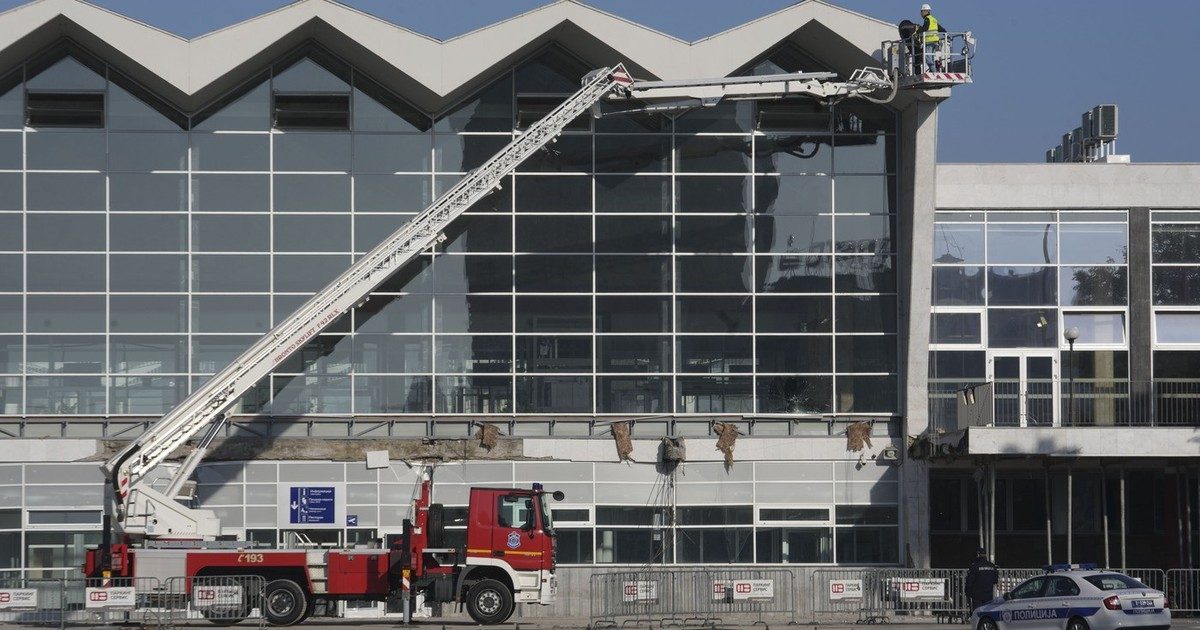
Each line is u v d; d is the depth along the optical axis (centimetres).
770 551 6681
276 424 6556
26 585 5909
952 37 6506
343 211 6650
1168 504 6812
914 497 6669
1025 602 4900
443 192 6681
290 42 6600
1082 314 6944
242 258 6600
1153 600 4700
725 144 6794
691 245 6750
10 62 6531
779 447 6712
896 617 5866
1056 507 6912
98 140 6594
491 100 6744
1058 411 6838
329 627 5247
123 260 6562
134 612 5300
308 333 6216
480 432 6631
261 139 6650
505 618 5331
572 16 6512
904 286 6725
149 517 5562
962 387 6900
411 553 5275
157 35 6381
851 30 6562
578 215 6731
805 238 6775
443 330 6656
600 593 6519
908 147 6688
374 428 6600
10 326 6506
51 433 6481
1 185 6544
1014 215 6969
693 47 6594
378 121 6700
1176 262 6962
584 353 6694
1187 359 6925
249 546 5403
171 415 5831
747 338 6738
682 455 6625
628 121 6775
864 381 6756
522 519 5403
